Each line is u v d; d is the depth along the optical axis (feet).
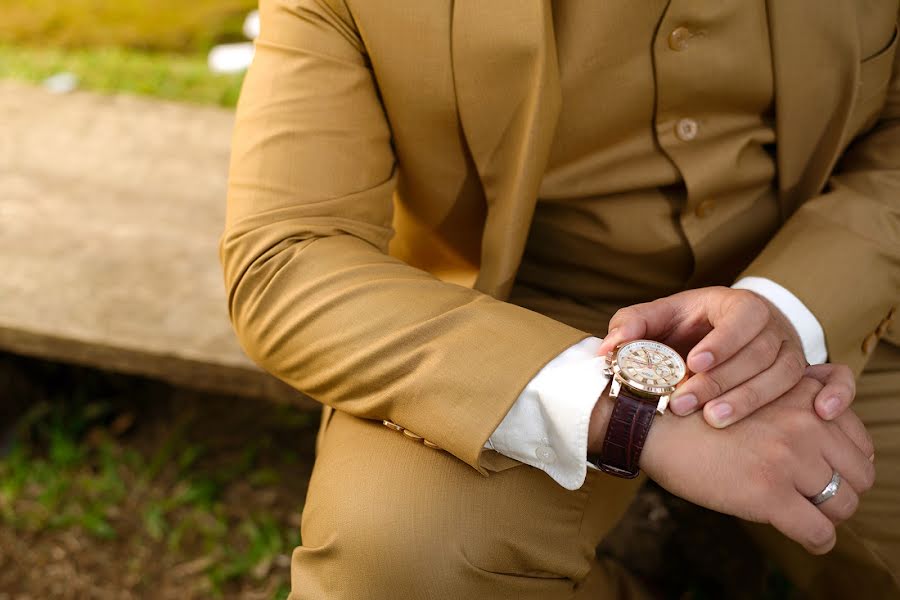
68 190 7.70
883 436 4.69
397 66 4.12
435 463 3.84
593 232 4.81
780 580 6.59
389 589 3.70
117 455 7.72
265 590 6.73
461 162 4.46
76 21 11.90
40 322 6.54
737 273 5.03
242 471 7.55
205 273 7.01
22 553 7.02
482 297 3.95
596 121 4.39
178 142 8.29
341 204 4.16
